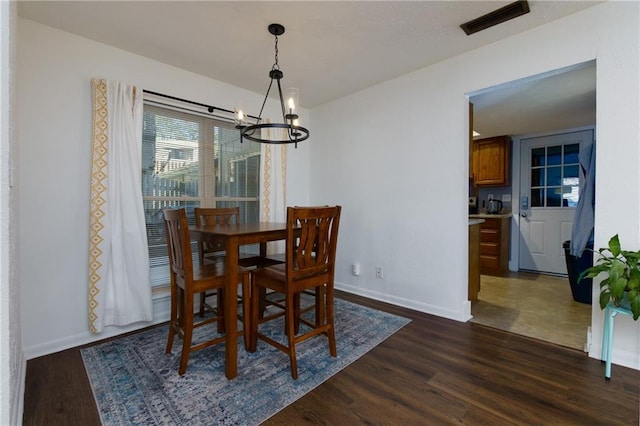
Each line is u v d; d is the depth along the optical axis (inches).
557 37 78.0
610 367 66.5
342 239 137.6
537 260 174.7
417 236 110.3
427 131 106.3
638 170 67.4
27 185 77.1
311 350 80.5
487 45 90.7
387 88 118.0
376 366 72.2
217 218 109.2
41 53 79.0
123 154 89.0
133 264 90.3
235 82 118.3
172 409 57.2
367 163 126.5
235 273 69.5
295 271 69.9
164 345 83.3
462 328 94.0
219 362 74.6
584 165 110.2
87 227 86.3
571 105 126.4
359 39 87.0
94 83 85.4
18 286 62.1
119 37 85.7
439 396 60.8
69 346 82.4
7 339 29.8
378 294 123.3
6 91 29.8
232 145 124.2
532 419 54.0
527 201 178.4
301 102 142.8
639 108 66.9
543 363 72.9
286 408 57.6
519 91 110.9
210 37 85.7
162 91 101.4
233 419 54.7
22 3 69.9
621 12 68.8
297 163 148.1
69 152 83.3
